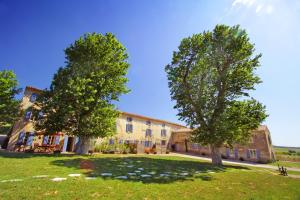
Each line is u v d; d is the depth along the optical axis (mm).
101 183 7414
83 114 20422
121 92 23094
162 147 39906
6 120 21188
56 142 25984
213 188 8242
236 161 31500
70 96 18641
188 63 21859
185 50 21859
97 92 21031
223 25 21172
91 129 19516
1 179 7164
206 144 19781
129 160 17938
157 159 21172
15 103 21625
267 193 7992
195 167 15945
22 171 8938
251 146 33344
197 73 21438
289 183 11219
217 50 21359
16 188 5926
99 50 21859
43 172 9102
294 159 35719
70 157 16672
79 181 7492
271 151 34531
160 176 10289
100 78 21062
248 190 8336
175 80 21953
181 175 11188
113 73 22266
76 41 22219
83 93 18688
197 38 21250
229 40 20609
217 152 20172
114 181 8016
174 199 6047
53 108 19406
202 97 20938
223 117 18594
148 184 7930
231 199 6594
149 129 43156
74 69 21500
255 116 20078
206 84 21516
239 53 19906
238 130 17781
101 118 20188
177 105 22297
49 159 14133
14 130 22688
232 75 19625
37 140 24500
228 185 9219
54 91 19922
